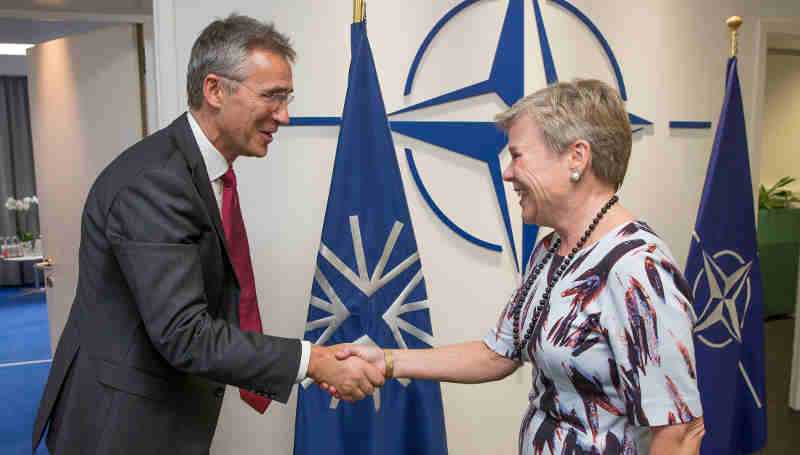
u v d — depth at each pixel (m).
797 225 5.00
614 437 0.99
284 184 1.94
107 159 2.83
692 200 2.46
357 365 1.32
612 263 0.97
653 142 2.37
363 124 1.67
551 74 2.16
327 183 1.98
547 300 1.07
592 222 1.04
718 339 2.02
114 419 1.16
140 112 2.76
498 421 2.23
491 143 2.11
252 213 1.93
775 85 5.14
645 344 0.92
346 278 1.67
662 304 0.92
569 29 2.20
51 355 4.46
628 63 2.29
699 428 0.94
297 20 1.91
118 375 1.17
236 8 1.86
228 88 1.19
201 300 1.15
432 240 2.10
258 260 1.95
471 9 2.07
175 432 1.23
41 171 3.28
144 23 2.72
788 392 3.42
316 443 1.65
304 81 1.93
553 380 1.05
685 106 2.39
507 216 2.13
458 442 2.21
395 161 1.70
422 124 2.04
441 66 2.05
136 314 1.17
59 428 1.22
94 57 2.82
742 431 2.12
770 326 4.78
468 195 2.12
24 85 7.36
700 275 1.97
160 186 1.11
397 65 2.01
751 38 2.49
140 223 1.09
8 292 6.93
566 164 1.05
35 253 6.17
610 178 1.06
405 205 1.72
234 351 1.15
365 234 1.68
